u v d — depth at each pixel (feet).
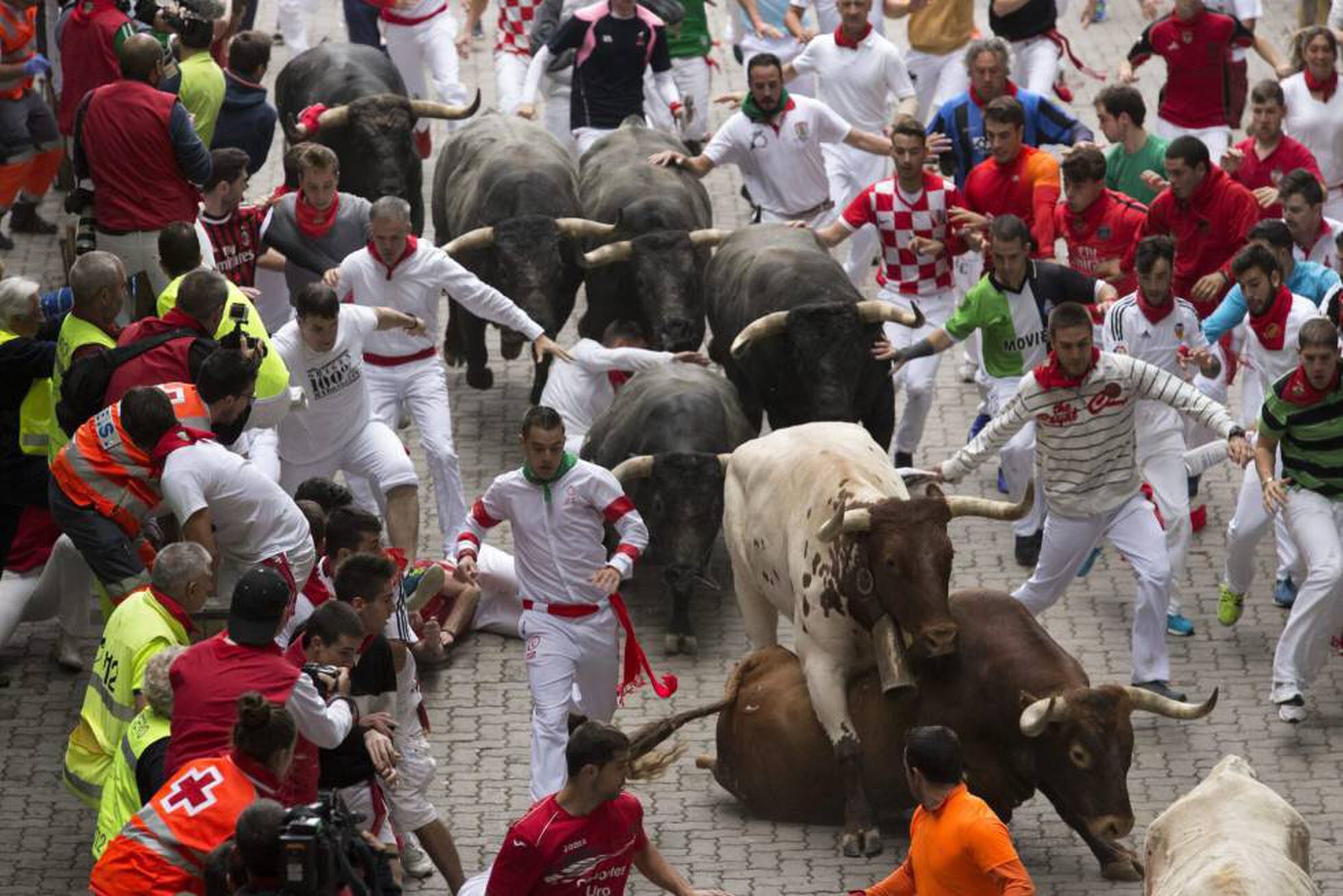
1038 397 62.95
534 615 59.16
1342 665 68.13
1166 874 45.29
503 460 81.10
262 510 55.26
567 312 83.82
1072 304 62.23
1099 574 73.82
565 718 58.70
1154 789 61.16
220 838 44.01
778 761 59.41
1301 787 61.31
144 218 70.59
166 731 49.65
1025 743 55.62
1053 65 101.50
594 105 94.43
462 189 87.15
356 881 40.27
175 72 80.38
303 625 53.16
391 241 70.85
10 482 62.95
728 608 71.87
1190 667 67.92
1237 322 71.56
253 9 112.37
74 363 58.90
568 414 76.02
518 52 102.94
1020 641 56.80
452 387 87.66
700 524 67.77
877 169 93.04
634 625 70.90
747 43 106.22
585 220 84.17
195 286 59.57
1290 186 77.66
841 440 62.75
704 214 87.15
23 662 67.36
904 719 57.98
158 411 55.06
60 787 60.95
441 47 103.96
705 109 102.68
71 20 83.25
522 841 45.03
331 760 51.16
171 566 52.49
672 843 59.06
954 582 72.74
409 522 67.92
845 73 93.56
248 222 74.59
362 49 96.32
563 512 58.23
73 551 64.18
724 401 71.92
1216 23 95.76
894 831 59.67
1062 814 55.77
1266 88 85.76
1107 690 54.34
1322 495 63.62
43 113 93.20
